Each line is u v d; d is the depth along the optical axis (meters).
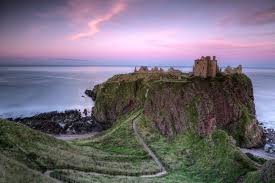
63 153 80.56
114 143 113.19
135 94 174.75
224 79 136.12
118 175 74.19
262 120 177.12
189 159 97.56
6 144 70.62
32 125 157.12
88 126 163.00
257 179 69.62
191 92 125.12
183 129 116.44
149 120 132.00
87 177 62.88
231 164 83.56
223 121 122.00
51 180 52.94
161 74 178.00
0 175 44.59
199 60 140.62
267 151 117.62
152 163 91.69
